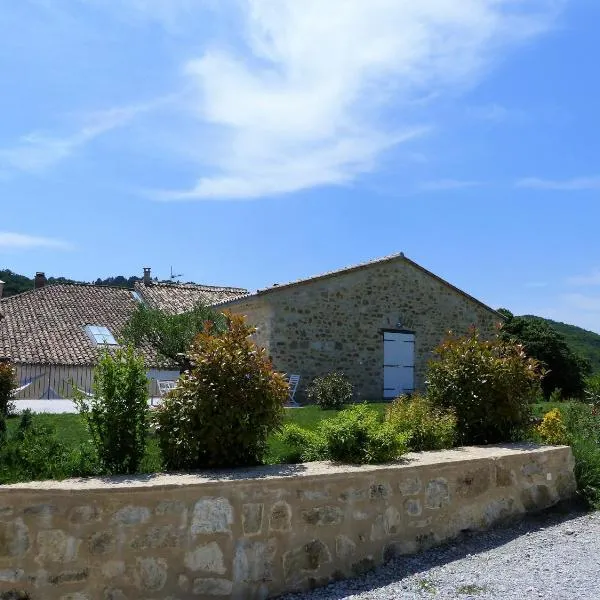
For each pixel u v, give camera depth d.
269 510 5.40
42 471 5.50
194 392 5.98
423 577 5.62
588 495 8.13
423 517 6.42
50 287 29.28
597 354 41.94
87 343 23.64
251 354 6.26
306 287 19.17
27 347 22.36
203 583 5.08
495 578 5.53
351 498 5.88
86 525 4.80
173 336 15.12
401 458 6.83
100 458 5.73
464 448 7.88
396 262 20.88
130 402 5.79
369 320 20.19
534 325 26.30
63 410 14.87
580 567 5.79
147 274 31.66
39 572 4.67
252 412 6.06
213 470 5.81
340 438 6.53
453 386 8.67
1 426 7.09
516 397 8.67
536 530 7.10
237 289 31.12
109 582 4.82
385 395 20.23
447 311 21.88
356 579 5.71
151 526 4.96
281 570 5.41
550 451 7.89
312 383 18.89
